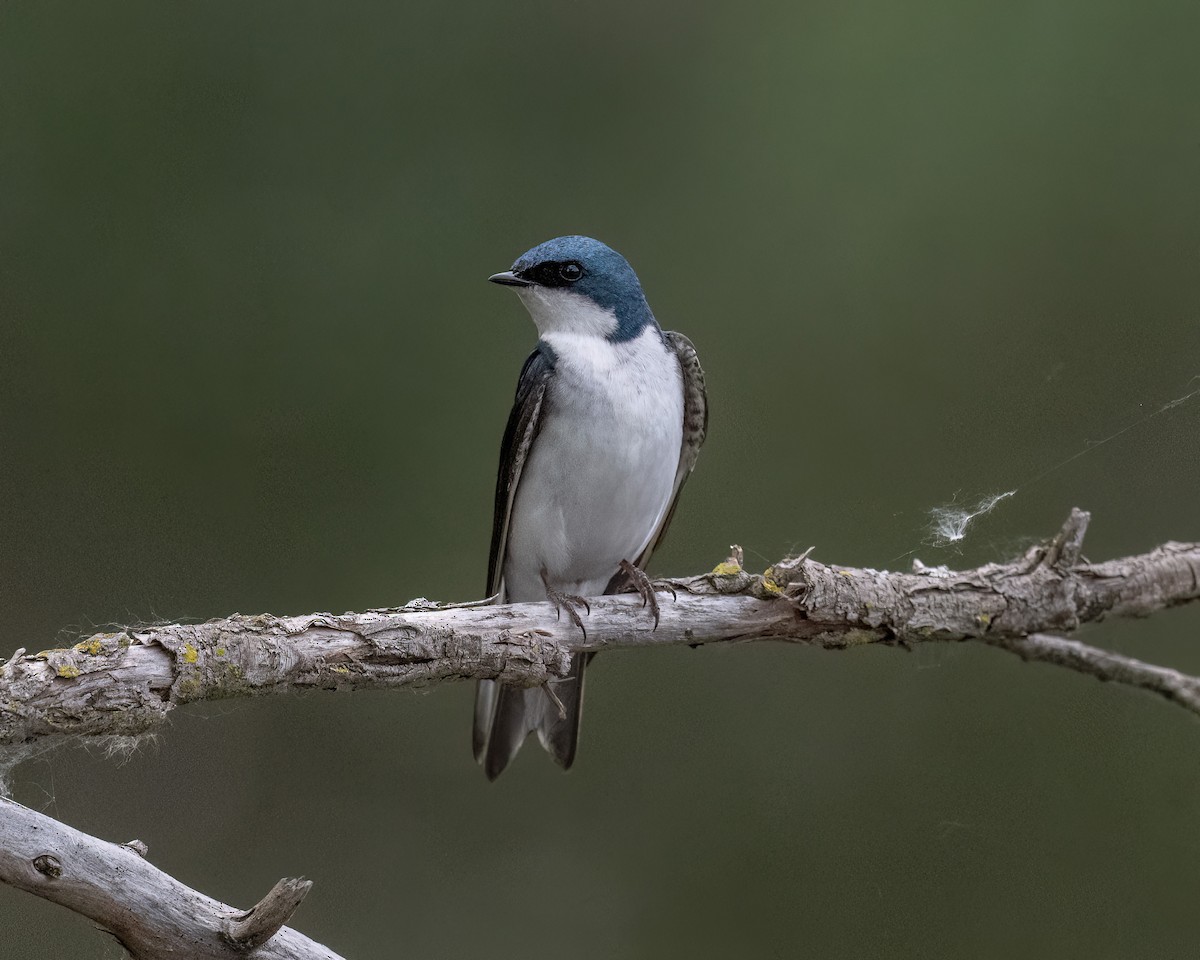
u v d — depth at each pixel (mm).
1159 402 12031
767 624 7008
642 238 12656
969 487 12031
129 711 5246
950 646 11242
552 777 11492
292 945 5574
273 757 11312
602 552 8398
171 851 10781
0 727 5035
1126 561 7285
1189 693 7293
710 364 12375
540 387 8125
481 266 12453
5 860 5148
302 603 11617
